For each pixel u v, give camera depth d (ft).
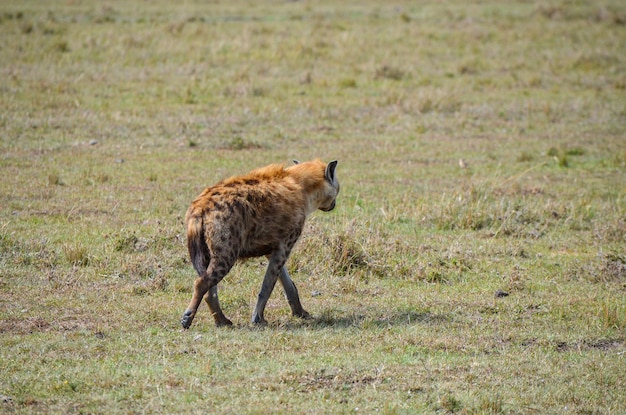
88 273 79.30
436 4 294.05
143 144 130.11
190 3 279.49
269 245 68.13
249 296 76.54
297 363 60.90
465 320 72.64
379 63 193.88
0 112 140.36
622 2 300.20
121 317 69.15
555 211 105.50
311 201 71.46
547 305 77.05
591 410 56.75
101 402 53.88
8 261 81.00
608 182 123.34
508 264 88.99
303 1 291.17
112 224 94.12
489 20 260.83
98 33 212.23
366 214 102.58
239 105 156.66
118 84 168.14
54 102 148.56
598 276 85.05
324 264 84.64
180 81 172.96
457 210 103.71
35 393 54.65
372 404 55.21
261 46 208.33
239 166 121.39
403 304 76.13
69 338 64.03
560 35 239.50
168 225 93.20
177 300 74.18
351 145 136.46
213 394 55.26
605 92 180.14
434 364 62.34
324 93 169.58
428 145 138.82
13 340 62.95
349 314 73.10
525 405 56.90
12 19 228.63
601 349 68.03
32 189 106.01
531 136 147.02
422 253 89.81
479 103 167.02
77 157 121.80
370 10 275.59
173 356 61.36
